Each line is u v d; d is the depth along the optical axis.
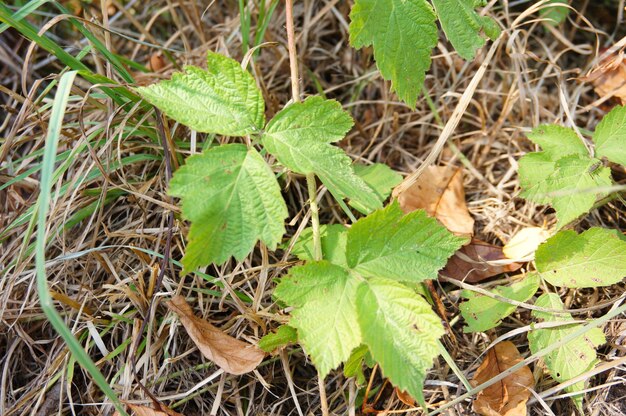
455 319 0.58
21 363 0.60
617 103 0.66
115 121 0.60
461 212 0.63
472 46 0.56
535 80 0.66
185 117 0.52
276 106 0.66
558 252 0.56
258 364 0.55
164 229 0.60
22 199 0.61
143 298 0.57
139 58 0.71
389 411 0.56
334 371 0.58
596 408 0.56
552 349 0.53
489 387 0.56
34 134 0.65
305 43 0.70
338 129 0.53
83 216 0.60
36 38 0.56
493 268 0.60
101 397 0.57
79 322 0.59
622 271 0.55
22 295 0.60
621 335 0.57
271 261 0.60
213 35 0.72
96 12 0.73
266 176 0.51
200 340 0.55
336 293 0.51
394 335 0.50
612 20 0.71
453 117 0.58
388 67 0.55
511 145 0.67
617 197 0.61
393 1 0.54
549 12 0.68
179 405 0.57
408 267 0.52
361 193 0.52
